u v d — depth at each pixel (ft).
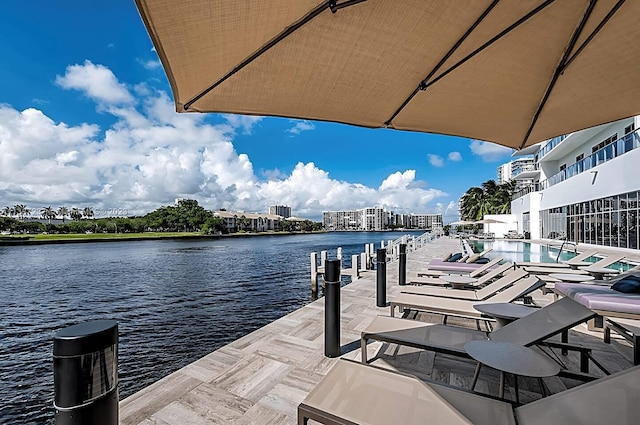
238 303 34.06
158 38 4.07
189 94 5.36
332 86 6.19
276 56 5.15
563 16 5.35
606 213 47.55
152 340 23.30
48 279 53.72
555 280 17.97
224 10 3.92
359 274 29.73
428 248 55.36
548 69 6.59
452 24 5.23
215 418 7.25
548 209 75.72
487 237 98.43
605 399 5.05
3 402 15.66
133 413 7.42
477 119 8.33
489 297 13.66
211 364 9.87
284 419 7.23
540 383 7.38
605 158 47.60
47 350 22.89
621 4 5.11
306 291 40.11
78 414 3.89
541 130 8.98
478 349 7.21
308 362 10.02
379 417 5.25
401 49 5.57
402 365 9.74
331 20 4.76
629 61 6.31
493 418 5.20
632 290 11.41
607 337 11.21
